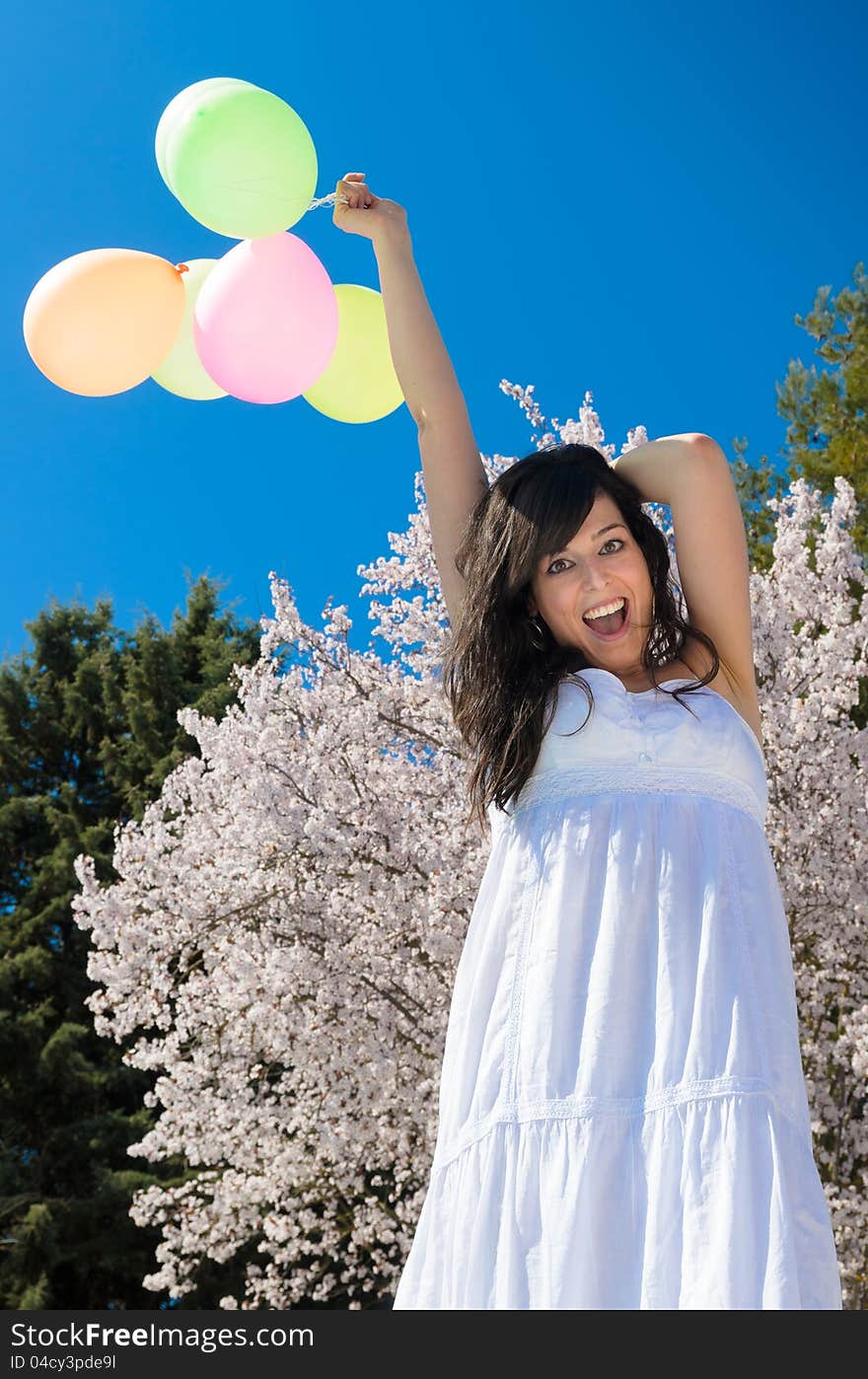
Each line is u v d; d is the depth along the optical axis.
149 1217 8.95
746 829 1.79
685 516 2.02
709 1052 1.58
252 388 2.46
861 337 16.31
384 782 7.34
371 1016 7.53
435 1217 1.69
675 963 1.66
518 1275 1.55
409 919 7.32
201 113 2.19
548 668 1.97
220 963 8.09
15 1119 15.17
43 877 16.41
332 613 8.03
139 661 19.72
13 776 18.47
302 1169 8.26
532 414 8.05
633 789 1.80
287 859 7.51
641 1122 1.58
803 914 7.36
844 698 7.34
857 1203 6.89
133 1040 15.12
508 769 1.89
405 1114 7.91
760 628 7.62
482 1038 1.75
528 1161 1.60
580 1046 1.64
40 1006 15.53
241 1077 8.35
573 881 1.75
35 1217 13.59
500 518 2.00
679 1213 1.51
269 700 7.79
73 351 2.34
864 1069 6.52
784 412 16.81
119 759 18.20
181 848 8.59
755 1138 1.52
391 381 2.65
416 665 7.82
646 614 1.98
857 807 7.25
